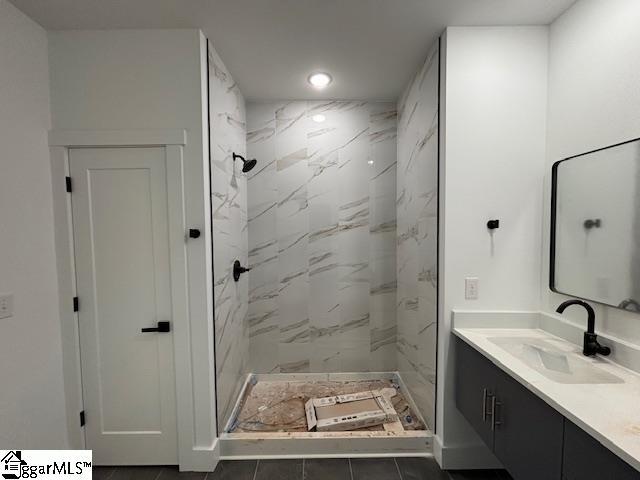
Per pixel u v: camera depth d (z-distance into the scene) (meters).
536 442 1.09
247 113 2.59
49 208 1.64
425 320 1.95
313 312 2.66
